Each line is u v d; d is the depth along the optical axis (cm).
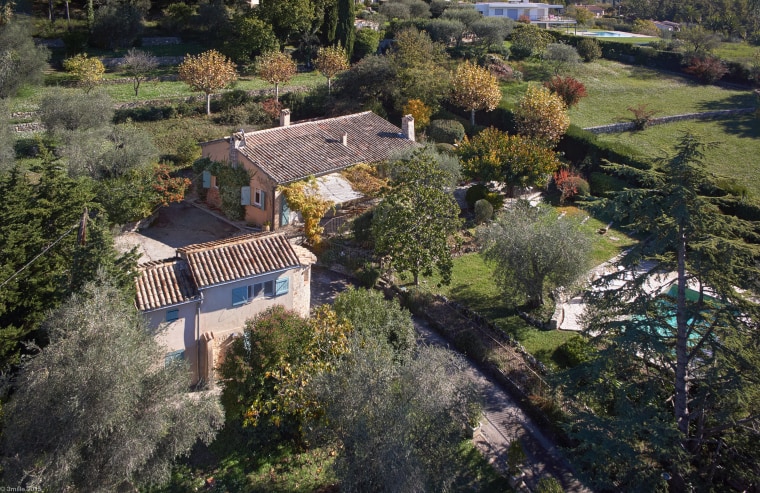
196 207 4459
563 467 2405
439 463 2027
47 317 2061
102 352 1838
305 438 2381
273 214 4047
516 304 3331
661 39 8594
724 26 10256
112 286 2209
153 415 1912
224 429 2488
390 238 3409
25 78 5675
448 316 3197
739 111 6069
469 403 2212
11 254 2569
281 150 4288
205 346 2673
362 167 4338
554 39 7975
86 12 7288
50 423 1814
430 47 6462
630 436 2062
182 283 2641
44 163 3097
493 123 5800
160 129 5353
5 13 6444
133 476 1953
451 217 3606
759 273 2102
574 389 2317
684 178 2122
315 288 3528
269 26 6862
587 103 6356
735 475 2219
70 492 1862
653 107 6253
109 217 3816
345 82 6072
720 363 2106
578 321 2953
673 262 2252
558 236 3138
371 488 1948
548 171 4366
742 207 4084
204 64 5603
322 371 2244
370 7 9375
